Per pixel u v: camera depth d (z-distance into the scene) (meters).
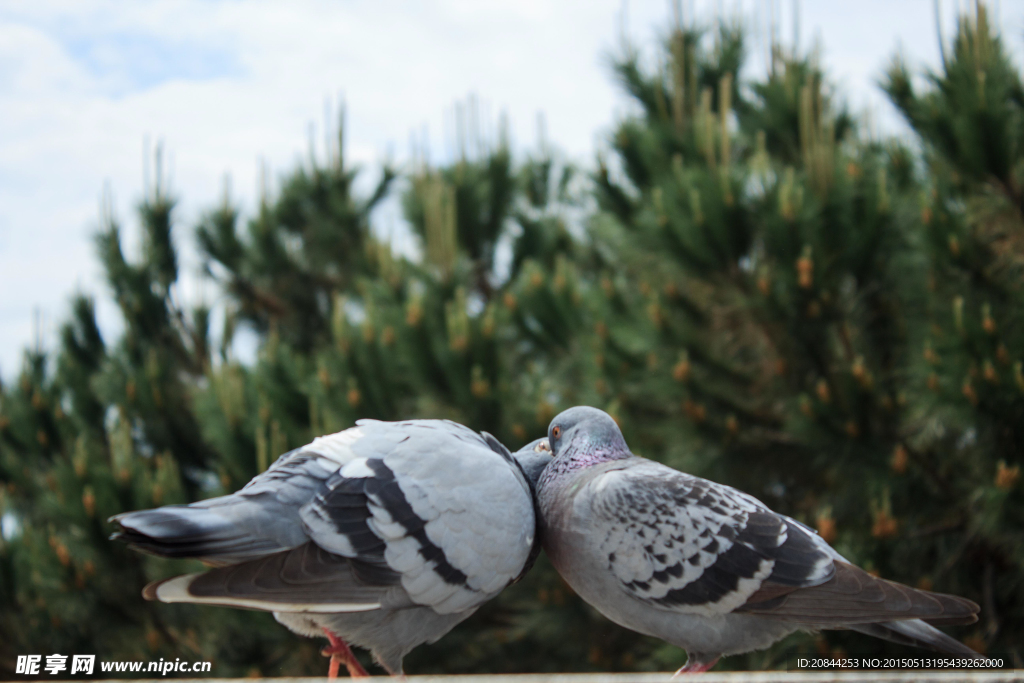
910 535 5.48
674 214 5.50
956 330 4.81
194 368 9.67
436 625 2.26
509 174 9.40
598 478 2.47
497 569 2.24
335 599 1.96
